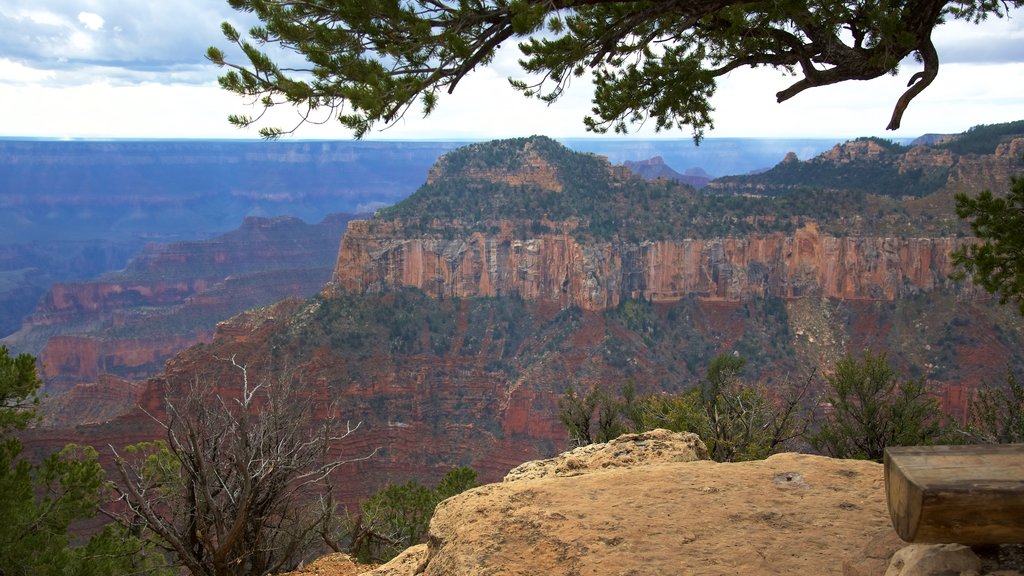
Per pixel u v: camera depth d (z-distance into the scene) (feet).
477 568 18.04
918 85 31.63
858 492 20.81
